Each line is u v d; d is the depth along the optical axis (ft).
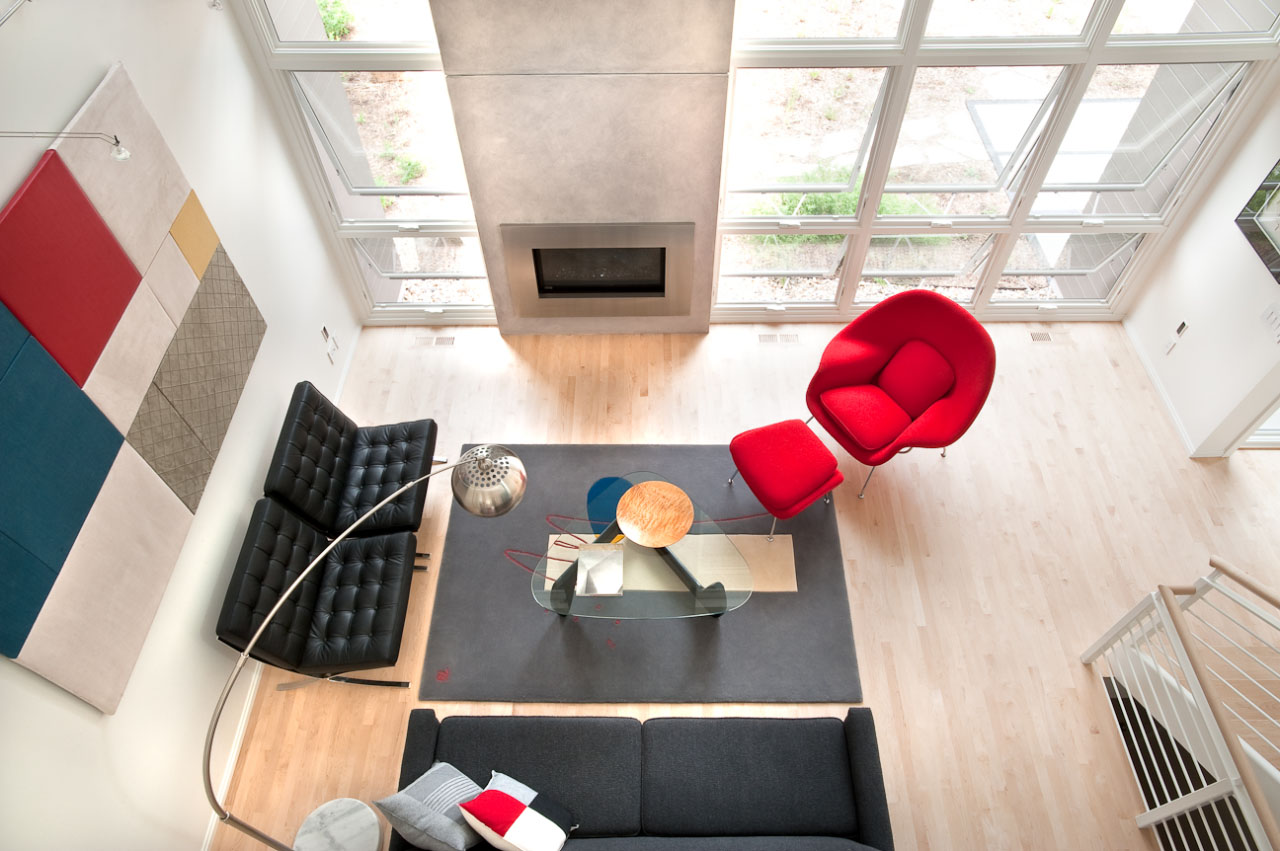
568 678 12.54
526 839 9.29
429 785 9.96
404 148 14.32
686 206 14.37
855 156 14.26
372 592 12.03
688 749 10.75
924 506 14.43
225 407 11.46
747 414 15.69
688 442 15.26
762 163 14.39
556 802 10.14
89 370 8.69
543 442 15.29
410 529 12.85
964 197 15.01
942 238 15.87
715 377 16.28
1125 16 12.36
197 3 11.13
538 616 13.15
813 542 13.96
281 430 12.70
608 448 15.17
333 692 12.50
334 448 13.26
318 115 13.93
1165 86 13.32
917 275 16.78
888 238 15.90
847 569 13.70
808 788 10.50
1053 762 11.79
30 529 7.84
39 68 8.09
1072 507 14.40
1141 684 11.82
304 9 12.35
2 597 7.50
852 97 13.32
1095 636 12.98
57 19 8.36
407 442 13.78
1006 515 14.32
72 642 8.43
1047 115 13.66
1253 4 12.28
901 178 14.66
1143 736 11.07
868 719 10.78
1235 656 12.59
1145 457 15.03
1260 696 12.02
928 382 13.55
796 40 12.65
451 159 14.47
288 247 13.89
